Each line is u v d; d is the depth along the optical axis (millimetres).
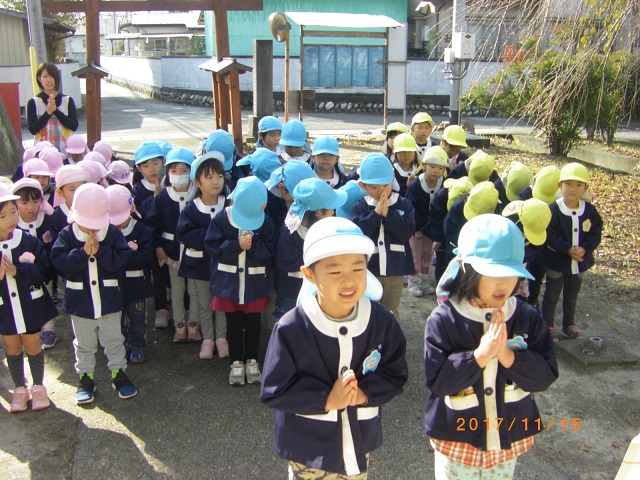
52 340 4730
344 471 2346
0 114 9914
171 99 23484
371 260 4355
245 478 3268
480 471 2525
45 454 3443
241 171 5457
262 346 4754
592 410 3910
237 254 4020
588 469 3363
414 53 22625
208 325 4559
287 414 2400
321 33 13477
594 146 12289
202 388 4168
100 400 3998
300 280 4129
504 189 5168
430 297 5727
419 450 3506
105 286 3883
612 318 5180
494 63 11742
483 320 2420
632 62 7191
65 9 10438
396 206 4418
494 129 15672
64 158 6156
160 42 37188
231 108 10500
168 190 4754
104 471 3309
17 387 3873
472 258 2344
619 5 6031
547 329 2484
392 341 2449
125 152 12109
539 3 6418
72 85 21219
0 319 3709
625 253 6629
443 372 2369
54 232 4363
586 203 4645
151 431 3674
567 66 6641
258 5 11281
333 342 2311
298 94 14141
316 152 5031
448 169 6035
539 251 4648
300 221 3803
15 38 19844
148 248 4363
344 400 2219
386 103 14430
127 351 4531
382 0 21344
